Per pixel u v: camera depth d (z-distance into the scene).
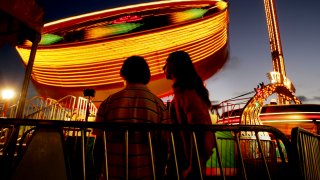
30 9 5.98
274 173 6.37
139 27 20.23
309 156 3.03
